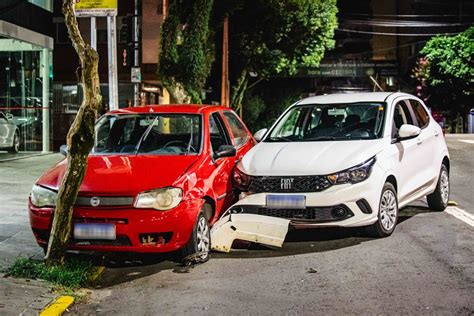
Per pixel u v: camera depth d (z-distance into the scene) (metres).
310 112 8.94
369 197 7.34
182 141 7.95
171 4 21.06
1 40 16.48
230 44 30.95
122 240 6.46
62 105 27.20
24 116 17.83
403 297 5.62
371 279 6.19
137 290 6.18
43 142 18.97
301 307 5.46
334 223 7.20
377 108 8.62
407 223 8.72
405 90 52.91
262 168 7.59
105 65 27.44
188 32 21.31
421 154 8.84
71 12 6.26
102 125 8.23
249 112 38.94
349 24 56.66
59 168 7.27
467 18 48.47
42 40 18.17
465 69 38.44
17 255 7.16
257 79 39.50
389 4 54.47
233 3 25.12
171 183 6.59
